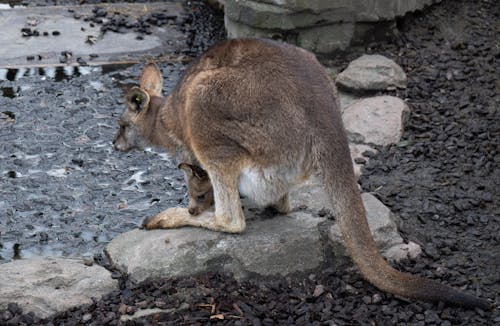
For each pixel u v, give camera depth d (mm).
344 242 7000
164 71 11703
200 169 7391
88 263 7215
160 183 9086
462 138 9492
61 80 11383
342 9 11188
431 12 12344
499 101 10281
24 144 9781
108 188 8961
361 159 9070
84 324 6516
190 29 13125
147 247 7148
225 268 7074
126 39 12664
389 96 10203
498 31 12094
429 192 8469
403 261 7293
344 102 10461
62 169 9305
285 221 7480
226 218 7164
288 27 11219
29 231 8164
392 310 6641
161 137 7707
